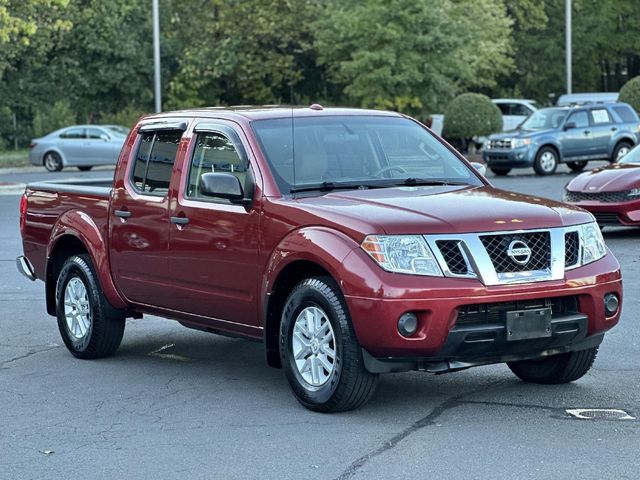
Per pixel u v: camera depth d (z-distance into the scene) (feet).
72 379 28.27
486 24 156.97
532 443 21.11
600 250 24.36
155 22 127.85
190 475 19.81
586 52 182.91
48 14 120.16
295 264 23.94
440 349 22.17
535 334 22.81
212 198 26.55
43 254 32.68
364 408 24.16
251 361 30.04
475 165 27.81
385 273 22.11
